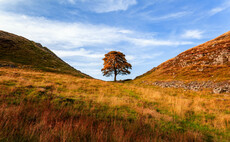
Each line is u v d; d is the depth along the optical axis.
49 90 10.17
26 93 8.38
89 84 17.23
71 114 5.59
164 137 4.49
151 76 39.88
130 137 3.76
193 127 6.25
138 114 6.78
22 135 3.34
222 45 36.88
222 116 7.74
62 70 36.41
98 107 7.47
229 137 5.33
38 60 38.31
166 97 13.02
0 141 2.94
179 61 42.12
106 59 41.97
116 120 5.80
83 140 3.43
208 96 14.41
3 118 3.90
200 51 41.56
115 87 17.92
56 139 3.19
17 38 48.44
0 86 8.94
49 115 4.70
